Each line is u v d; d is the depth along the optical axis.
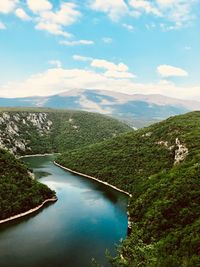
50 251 94.94
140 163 183.25
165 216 92.19
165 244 76.25
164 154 179.12
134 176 173.25
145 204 108.75
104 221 120.69
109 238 105.00
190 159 129.25
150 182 127.31
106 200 148.62
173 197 97.12
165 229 88.00
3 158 150.00
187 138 156.62
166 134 195.38
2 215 120.00
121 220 121.62
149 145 198.25
